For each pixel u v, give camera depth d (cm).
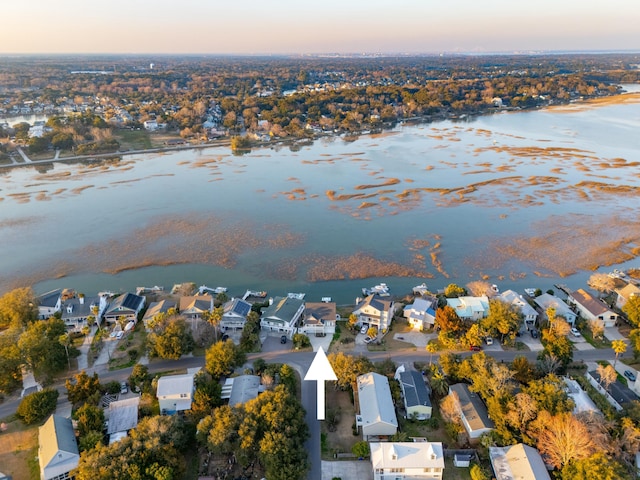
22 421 6109
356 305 9169
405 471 5256
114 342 8069
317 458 5647
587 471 4806
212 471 5422
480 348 7806
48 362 6844
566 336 8094
